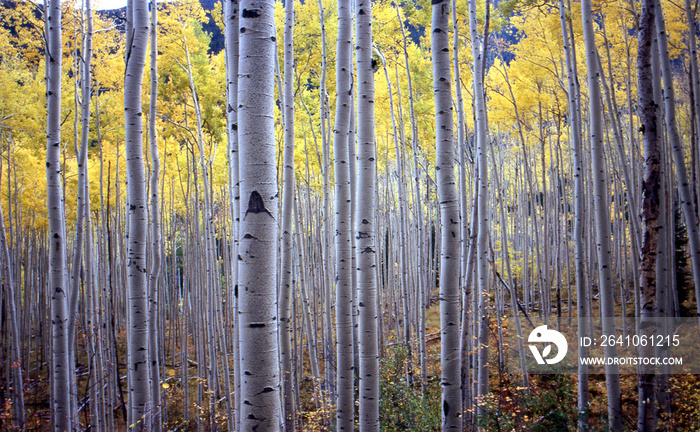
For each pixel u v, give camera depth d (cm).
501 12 918
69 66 930
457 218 397
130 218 439
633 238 814
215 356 937
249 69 222
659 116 623
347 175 470
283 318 584
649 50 452
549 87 1223
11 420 818
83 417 980
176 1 945
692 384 744
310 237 1175
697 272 591
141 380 439
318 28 1006
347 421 450
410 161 1507
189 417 1054
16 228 1045
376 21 1059
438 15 397
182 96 1054
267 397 214
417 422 733
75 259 573
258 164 220
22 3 905
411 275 1201
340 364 457
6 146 1046
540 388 845
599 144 627
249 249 217
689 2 651
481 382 671
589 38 632
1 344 1049
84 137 559
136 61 440
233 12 408
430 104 1202
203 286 1047
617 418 629
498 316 916
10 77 1027
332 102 1191
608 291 629
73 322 594
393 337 1325
